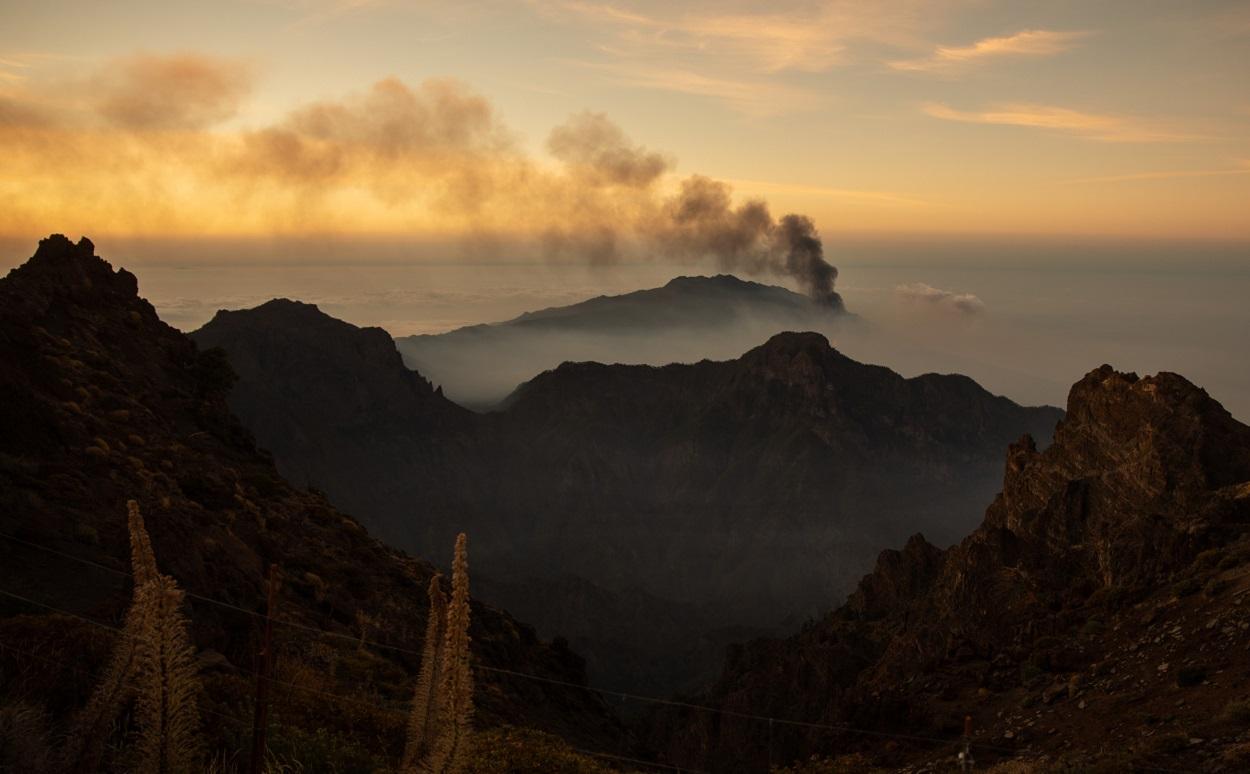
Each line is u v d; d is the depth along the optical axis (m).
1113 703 28.67
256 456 55.84
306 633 29.72
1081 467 51.25
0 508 25.08
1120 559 41.06
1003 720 32.28
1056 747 27.39
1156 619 33.47
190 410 54.03
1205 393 48.31
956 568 55.22
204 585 26.84
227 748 14.80
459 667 5.24
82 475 31.06
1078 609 39.34
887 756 34.84
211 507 39.19
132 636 5.52
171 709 5.45
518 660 51.28
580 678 59.41
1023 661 36.78
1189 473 43.78
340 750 16.62
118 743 8.21
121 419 43.34
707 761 71.38
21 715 7.02
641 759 45.62
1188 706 25.88
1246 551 34.69
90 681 13.33
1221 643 28.66
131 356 55.97
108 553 25.14
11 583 21.42
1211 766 20.61
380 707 22.78
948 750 31.59
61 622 14.78
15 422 32.88
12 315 45.06
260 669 7.68
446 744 5.10
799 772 32.12
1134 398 50.06
